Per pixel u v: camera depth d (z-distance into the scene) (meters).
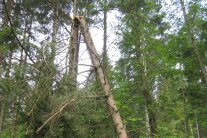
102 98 5.85
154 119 10.52
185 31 13.49
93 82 5.95
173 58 12.41
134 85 10.48
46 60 5.68
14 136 6.18
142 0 11.73
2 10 14.40
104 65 6.11
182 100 13.41
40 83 5.45
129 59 10.48
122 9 11.20
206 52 14.05
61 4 12.12
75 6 11.34
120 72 9.77
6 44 9.74
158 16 12.03
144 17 11.34
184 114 12.86
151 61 10.87
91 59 6.20
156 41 11.29
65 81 5.69
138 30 10.97
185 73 13.84
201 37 13.94
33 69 5.64
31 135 5.60
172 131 11.12
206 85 13.77
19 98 5.57
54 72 5.61
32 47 5.86
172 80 11.80
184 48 13.62
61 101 5.48
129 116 10.04
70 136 5.71
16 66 5.84
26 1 15.48
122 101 9.70
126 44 10.24
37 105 5.47
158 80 11.20
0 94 5.66
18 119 5.74
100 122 5.98
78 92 5.62
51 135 5.48
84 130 5.72
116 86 9.59
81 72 5.89
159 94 11.02
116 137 5.99
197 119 13.47
